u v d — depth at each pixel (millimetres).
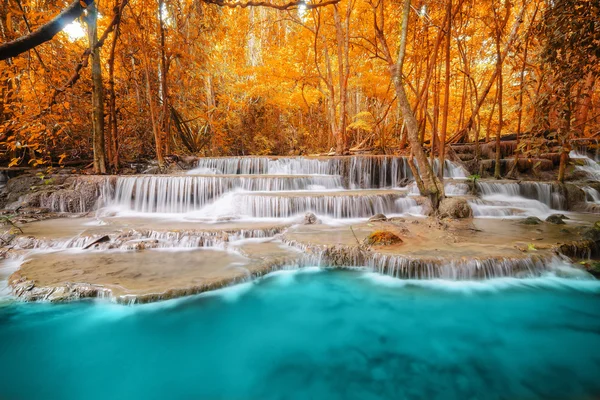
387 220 8117
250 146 21953
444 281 5109
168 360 3441
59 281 4621
